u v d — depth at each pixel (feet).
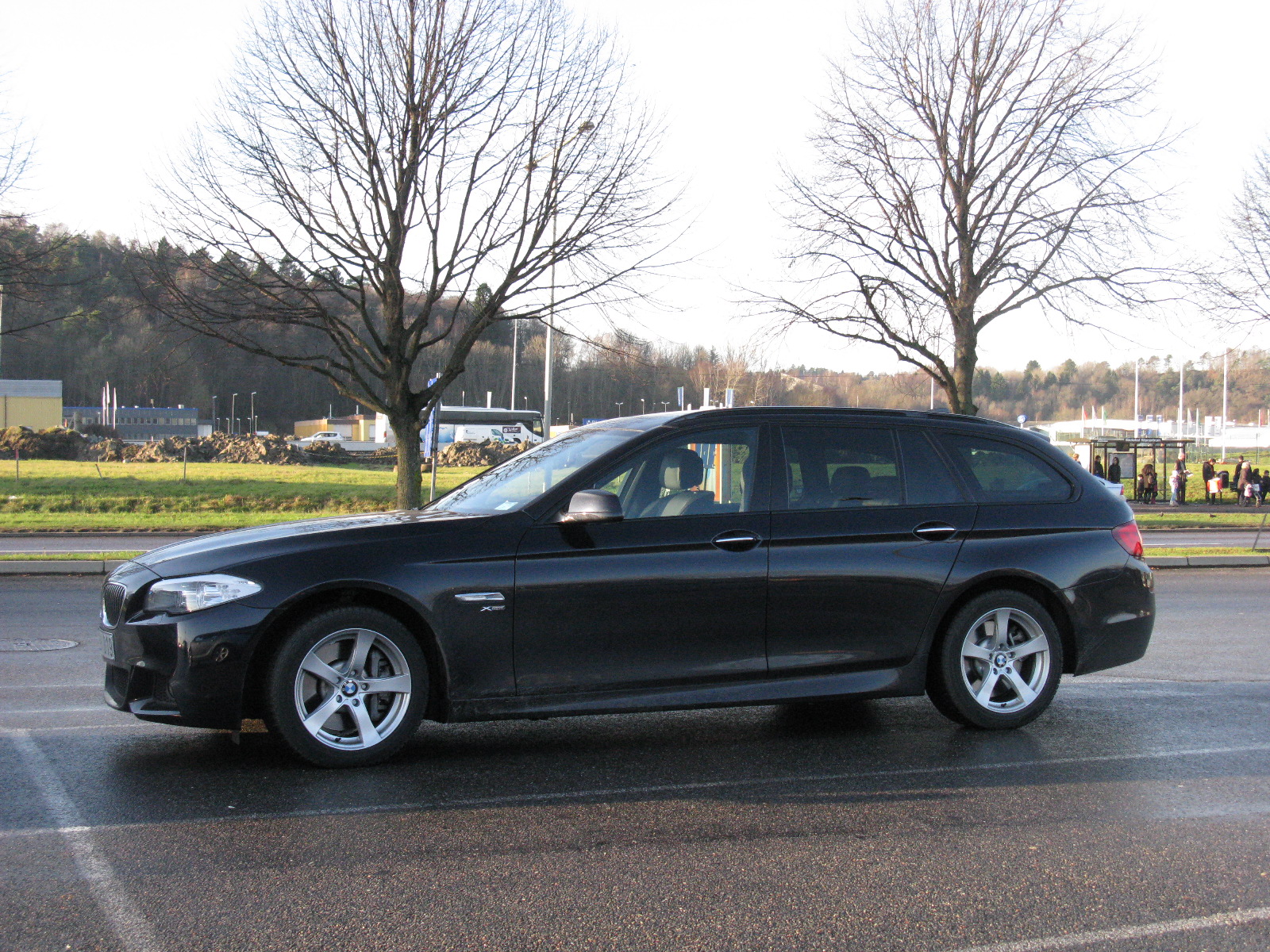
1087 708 20.95
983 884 11.89
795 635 17.54
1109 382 510.99
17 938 10.22
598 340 57.41
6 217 57.77
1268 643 30.04
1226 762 17.06
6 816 13.75
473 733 18.62
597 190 51.98
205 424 386.73
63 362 362.74
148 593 15.70
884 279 64.28
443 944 10.23
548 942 10.32
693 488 17.63
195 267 49.49
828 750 17.56
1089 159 63.21
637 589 16.69
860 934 10.58
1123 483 129.49
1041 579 18.92
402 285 51.80
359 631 15.90
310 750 15.75
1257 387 326.24
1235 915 11.14
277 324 52.95
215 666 15.25
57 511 86.53
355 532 16.28
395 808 14.28
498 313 52.90
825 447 18.53
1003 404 518.37
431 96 49.57
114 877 11.76
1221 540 77.15
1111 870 12.34
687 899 11.38
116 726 18.58
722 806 14.57
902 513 18.42
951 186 64.85
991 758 17.12
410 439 53.01
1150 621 19.88
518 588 16.28
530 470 18.69
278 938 10.31
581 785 15.48
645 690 16.88
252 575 15.53
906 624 18.13
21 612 34.68
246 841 12.92
